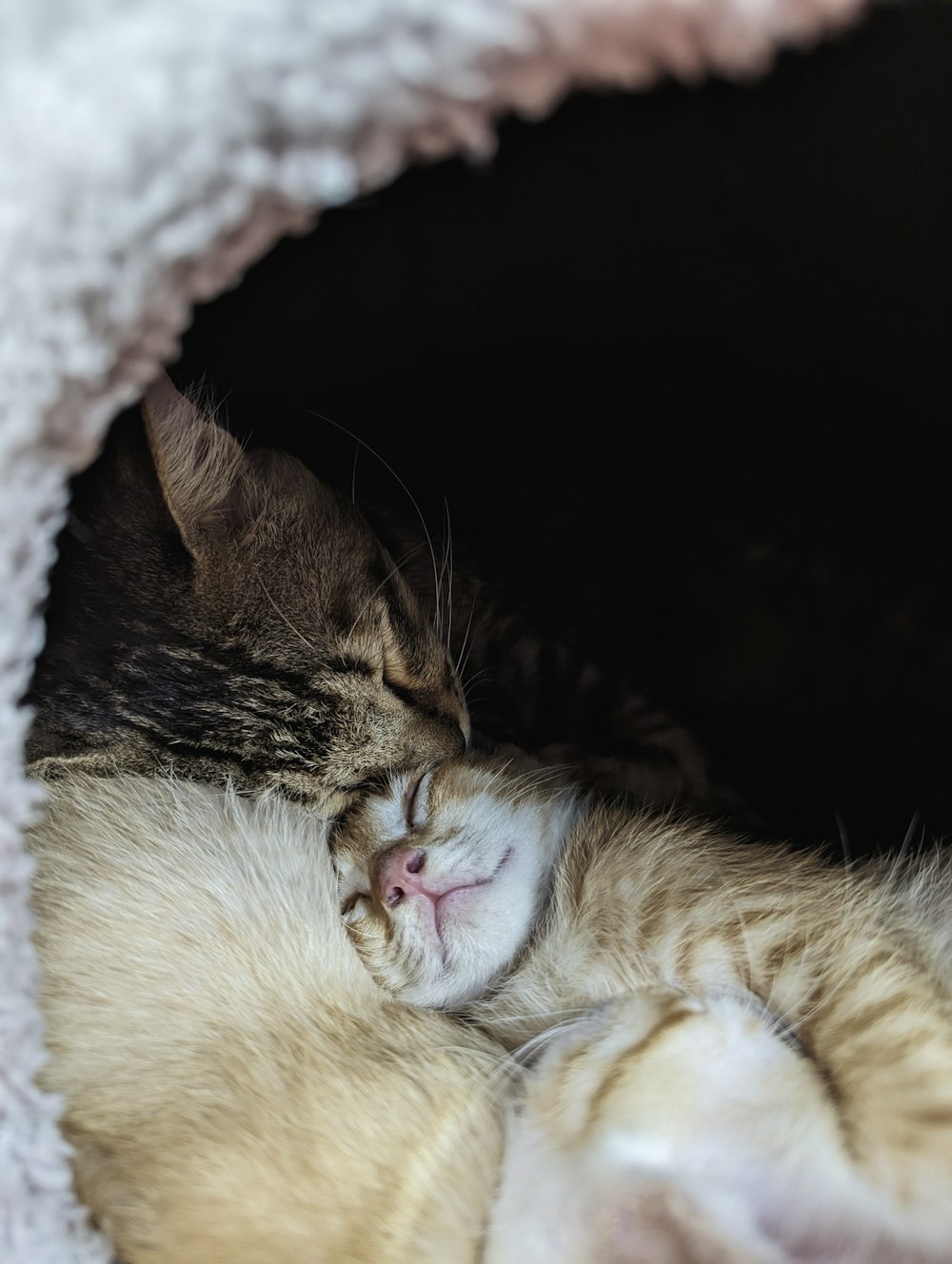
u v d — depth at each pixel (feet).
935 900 1.02
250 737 1.06
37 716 1.00
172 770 1.04
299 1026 0.95
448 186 1.06
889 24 0.89
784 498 1.41
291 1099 0.91
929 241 1.13
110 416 0.79
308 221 0.79
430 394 1.44
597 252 1.26
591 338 1.34
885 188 1.11
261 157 0.70
